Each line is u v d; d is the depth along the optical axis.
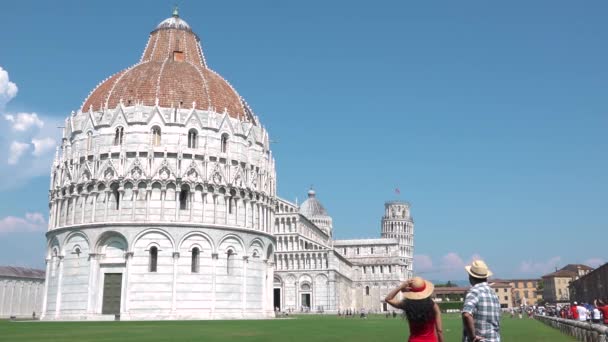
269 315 97.19
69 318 85.38
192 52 108.12
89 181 87.81
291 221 177.25
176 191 87.12
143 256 84.50
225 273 88.62
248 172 95.38
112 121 89.69
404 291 14.03
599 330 30.45
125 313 82.75
